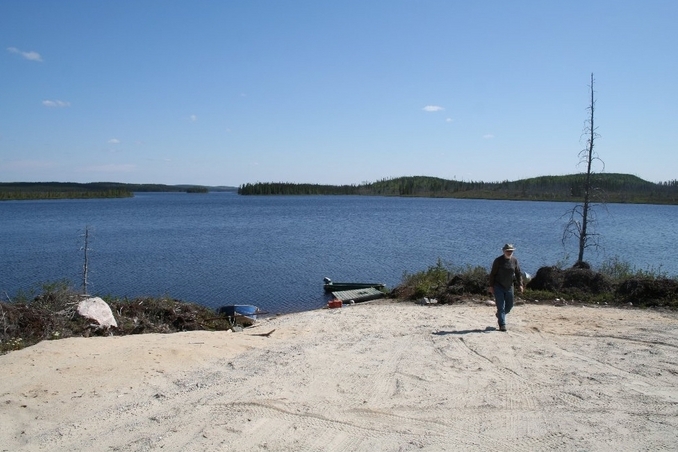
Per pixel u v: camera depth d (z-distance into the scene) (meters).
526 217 77.69
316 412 5.89
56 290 12.70
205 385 6.79
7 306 9.55
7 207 112.31
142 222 66.88
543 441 5.11
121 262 30.14
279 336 10.27
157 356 7.82
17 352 7.72
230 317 13.24
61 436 5.23
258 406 6.05
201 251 35.88
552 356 8.20
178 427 5.46
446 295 14.75
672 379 6.97
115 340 8.84
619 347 8.77
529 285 15.15
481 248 36.88
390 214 86.94
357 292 19.75
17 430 5.34
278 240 43.91
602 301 13.62
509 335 9.78
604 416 5.70
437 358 8.17
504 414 5.82
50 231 51.72
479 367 7.62
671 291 13.38
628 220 69.06
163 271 27.00
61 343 8.33
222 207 117.12
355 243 40.91
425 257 32.12
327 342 9.54
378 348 8.95
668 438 5.12
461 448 4.98
